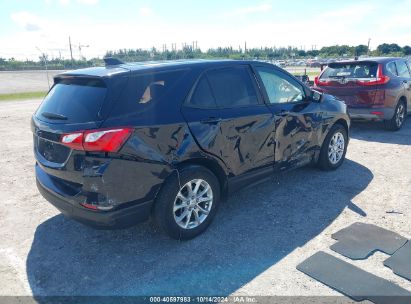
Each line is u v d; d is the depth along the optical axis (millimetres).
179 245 3412
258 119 3947
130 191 3004
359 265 2998
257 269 3004
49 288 2820
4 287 2830
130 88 3066
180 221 3398
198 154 3387
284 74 4543
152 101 3146
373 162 5820
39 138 3387
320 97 4984
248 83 4016
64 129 2914
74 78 3344
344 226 3682
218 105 3625
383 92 7398
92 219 2957
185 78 3438
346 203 4250
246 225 3773
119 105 2963
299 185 4844
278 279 2861
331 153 5305
